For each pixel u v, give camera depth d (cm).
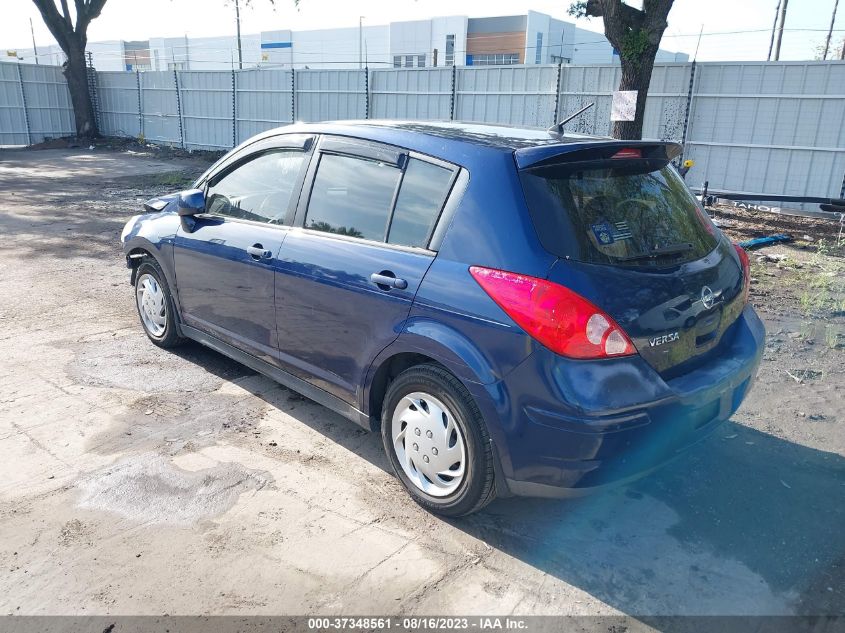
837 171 1337
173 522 314
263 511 324
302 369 389
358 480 354
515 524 321
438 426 312
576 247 277
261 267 398
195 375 483
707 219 354
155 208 537
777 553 302
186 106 2570
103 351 523
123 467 358
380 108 2038
